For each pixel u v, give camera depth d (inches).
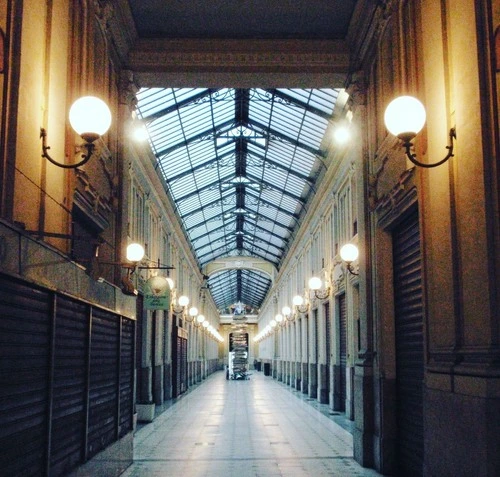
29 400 174.1
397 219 297.3
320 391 738.8
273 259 1416.1
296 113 570.9
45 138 211.3
